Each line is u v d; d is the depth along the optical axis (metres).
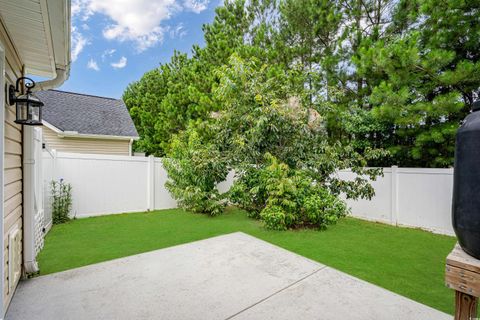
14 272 2.60
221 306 2.42
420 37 5.41
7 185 2.42
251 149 6.07
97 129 9.85
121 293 2.63
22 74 3.12
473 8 4.72
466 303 1.00
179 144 6.96
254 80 6.11
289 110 5.64
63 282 2.85
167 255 3.67
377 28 6.62
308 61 8.25
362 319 2.22
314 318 2.24
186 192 6.25
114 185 6.61
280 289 2.73
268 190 5.41
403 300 2.53
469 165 0.99
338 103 7.22
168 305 2.43
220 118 6.56
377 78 6.52
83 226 5.33
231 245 4.12
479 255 0.98
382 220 5.94
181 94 10.08
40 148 3.93
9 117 2.53
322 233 4.95
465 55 5.34
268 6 10.09
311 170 5.85
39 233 3.83
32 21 2.26
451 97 4.70
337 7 7.64
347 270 3.28
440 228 5.04
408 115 5.15
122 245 4.16
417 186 5.39
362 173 5.73
